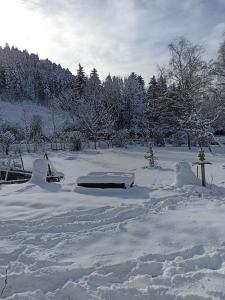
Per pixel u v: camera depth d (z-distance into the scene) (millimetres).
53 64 151000
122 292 4082
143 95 67125
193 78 42531
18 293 4227
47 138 47531
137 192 9102
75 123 56719
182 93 42969
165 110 47656
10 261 5102
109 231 6086
